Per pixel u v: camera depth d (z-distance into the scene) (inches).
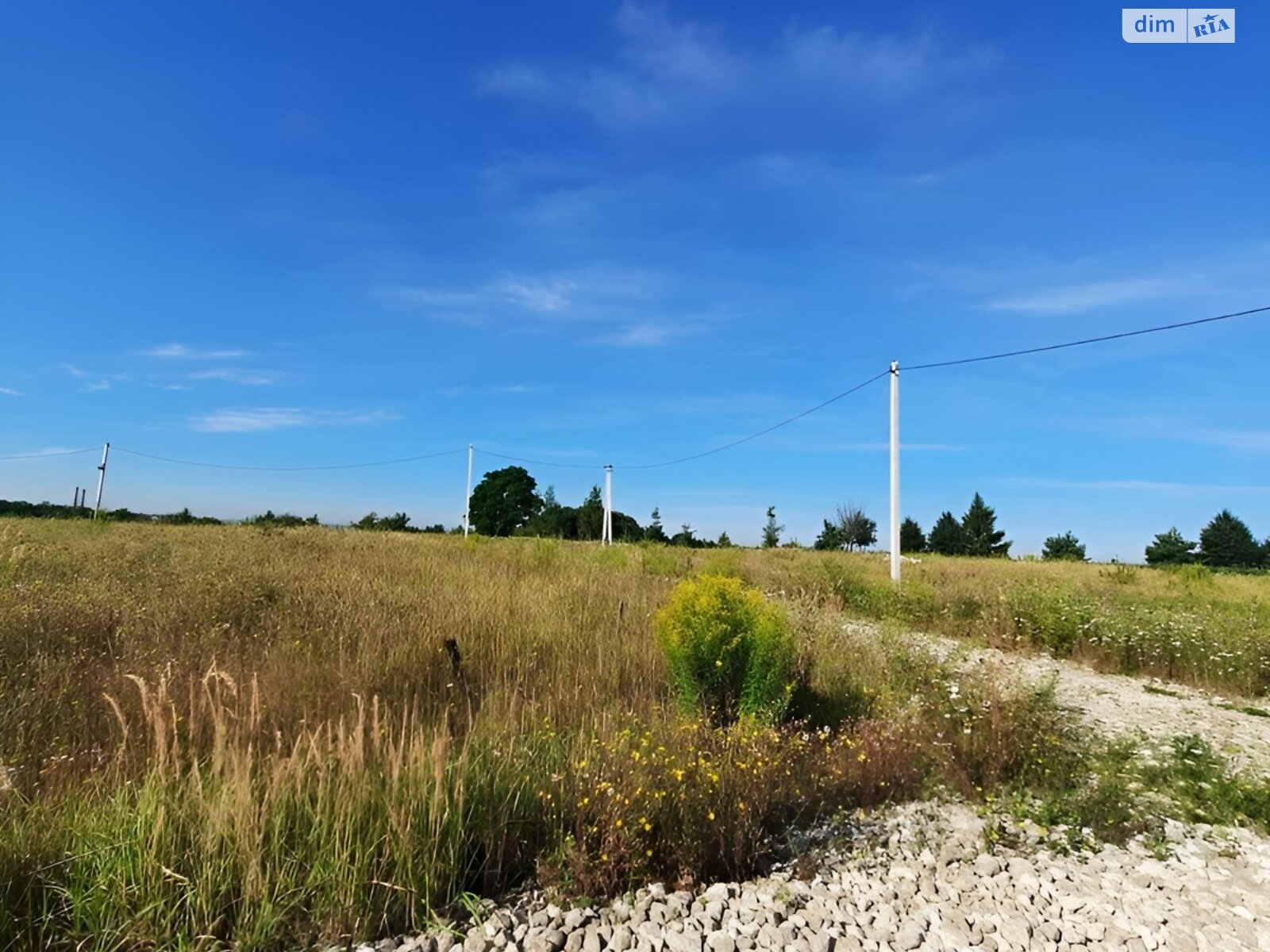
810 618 372.5
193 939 111.9
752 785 164.4
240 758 148.0
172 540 647.8
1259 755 244.1
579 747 180.7
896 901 141.3
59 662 227.8
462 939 122.5
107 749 174.2
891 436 692.7
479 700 226.7
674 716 214.2
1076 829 175.6
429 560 542.6
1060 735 228.8
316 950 115.8
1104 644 407.8
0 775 149.2
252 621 304.7
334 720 196.5
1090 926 134.5
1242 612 507.8
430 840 132.5
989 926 132.6
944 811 185.5
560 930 125.3
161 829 121.4
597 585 446.9
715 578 261.1
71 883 117.3
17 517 941.2
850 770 189.3
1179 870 160.2
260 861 122.5
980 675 275.9
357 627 289.9
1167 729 273.3
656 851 147.3
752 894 139.9
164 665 221.5
